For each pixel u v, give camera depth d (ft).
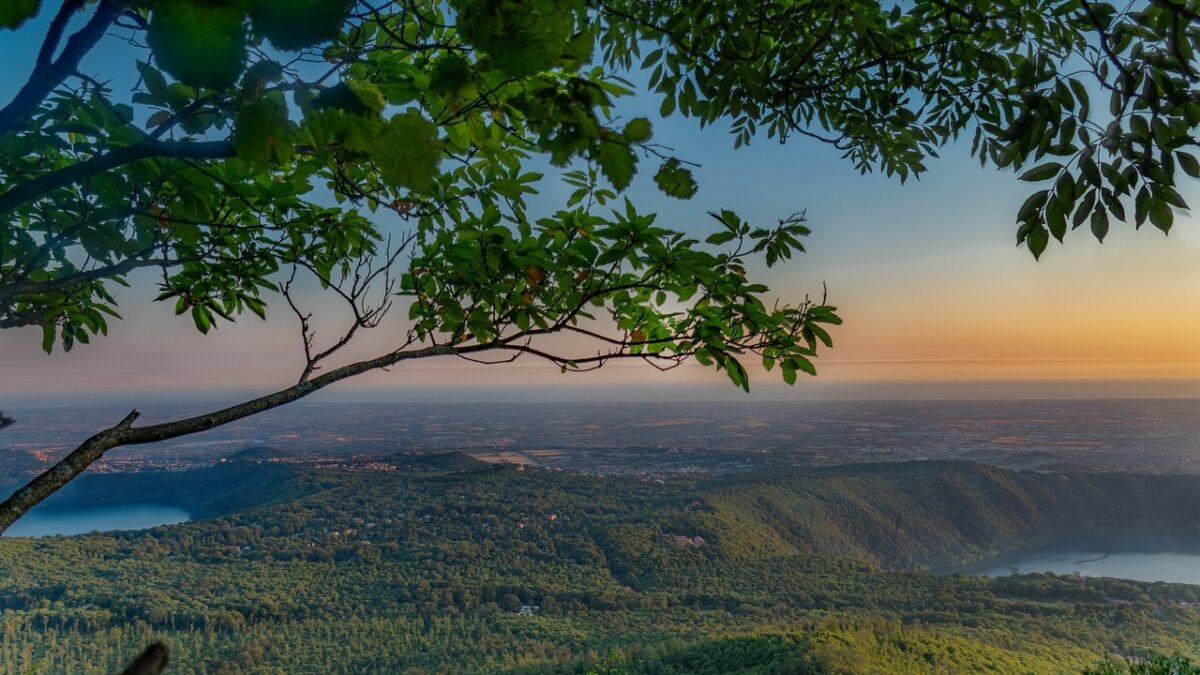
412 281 5.60
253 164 2.21
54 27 2.24
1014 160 4.20
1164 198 3.58
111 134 3.84
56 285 4.17
